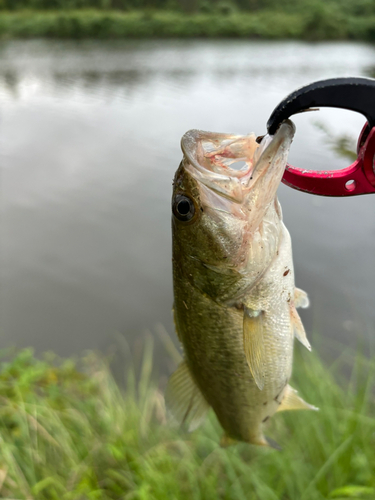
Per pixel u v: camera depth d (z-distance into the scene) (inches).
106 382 20.9
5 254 35.1
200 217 7.9
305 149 41.5
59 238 38.0
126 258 35.2
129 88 94.0
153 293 31.0
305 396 17.3
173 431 18.2
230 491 15.1
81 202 44.2
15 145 60.6
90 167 52.7
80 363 23.9
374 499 13.6
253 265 8.0
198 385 9.7
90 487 15.0
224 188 7.7
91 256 35.3
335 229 35.6
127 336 26.6
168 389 9.8
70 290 31.2
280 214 8.2
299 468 15.1
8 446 15.5
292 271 8.4
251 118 67.2
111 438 17.0
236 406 9.3
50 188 47.3
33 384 20.0
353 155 13.7
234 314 8.4
